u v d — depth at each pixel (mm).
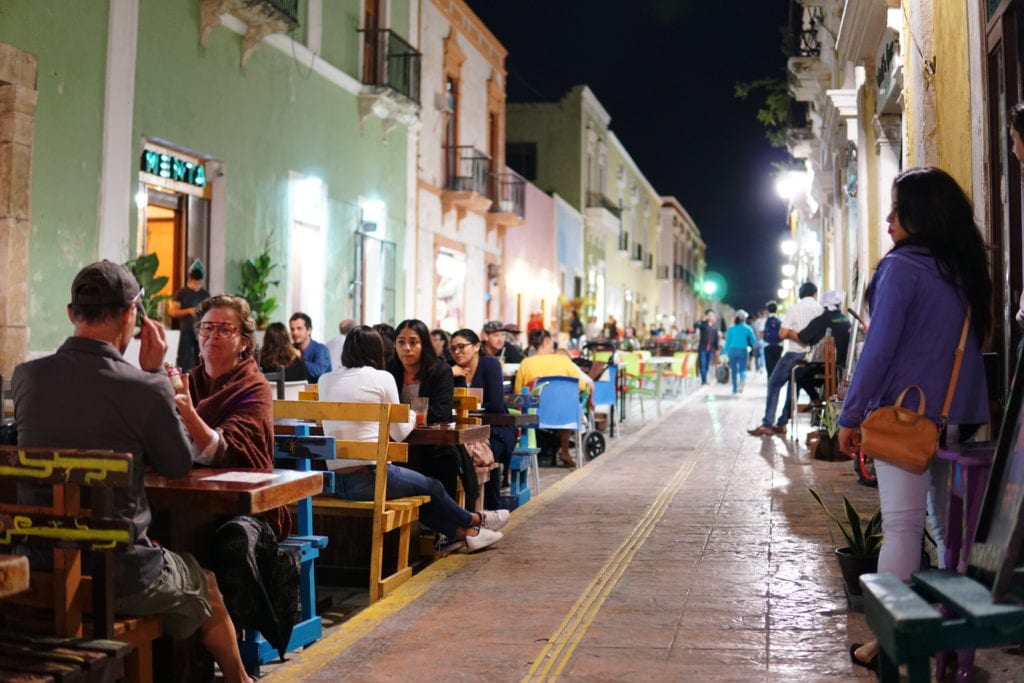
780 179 27781
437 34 23359
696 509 8578
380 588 5945
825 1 18016
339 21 18219
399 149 21125
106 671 3336
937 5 7777
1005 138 5844
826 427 11844
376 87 18969
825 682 4344
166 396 3887
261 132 15531
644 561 6648
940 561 4633
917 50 8117
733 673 4469
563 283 36875
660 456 12430
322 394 6523
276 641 4520
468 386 9016
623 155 49125
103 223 12008
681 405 21141
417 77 21000
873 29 12094
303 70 16844
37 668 3188
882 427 4227
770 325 19859
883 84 11938
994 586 2908
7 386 9914
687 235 77375
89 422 3773
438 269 23766
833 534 7418
